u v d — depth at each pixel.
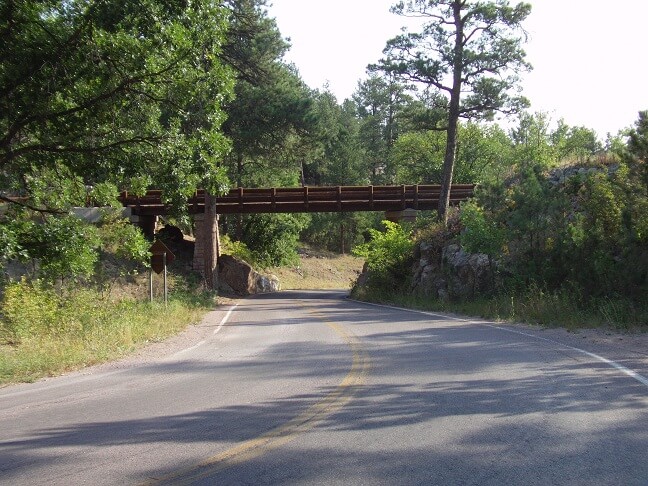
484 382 8.45
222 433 6.25
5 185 17.41
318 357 11.52
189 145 16.34
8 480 4.99
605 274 16.36
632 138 16.72
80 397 8.46
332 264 74.25
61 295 21.14
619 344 11.78
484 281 23.62
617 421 6.35
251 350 13.17
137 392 8.68
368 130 87.44
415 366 9.99
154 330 16.55
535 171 22.38
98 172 16.45
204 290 35.94
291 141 38.97
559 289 18.25
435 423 6.41
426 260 29.39
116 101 15.28
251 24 37.09
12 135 15.36
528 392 7.76
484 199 22.17
